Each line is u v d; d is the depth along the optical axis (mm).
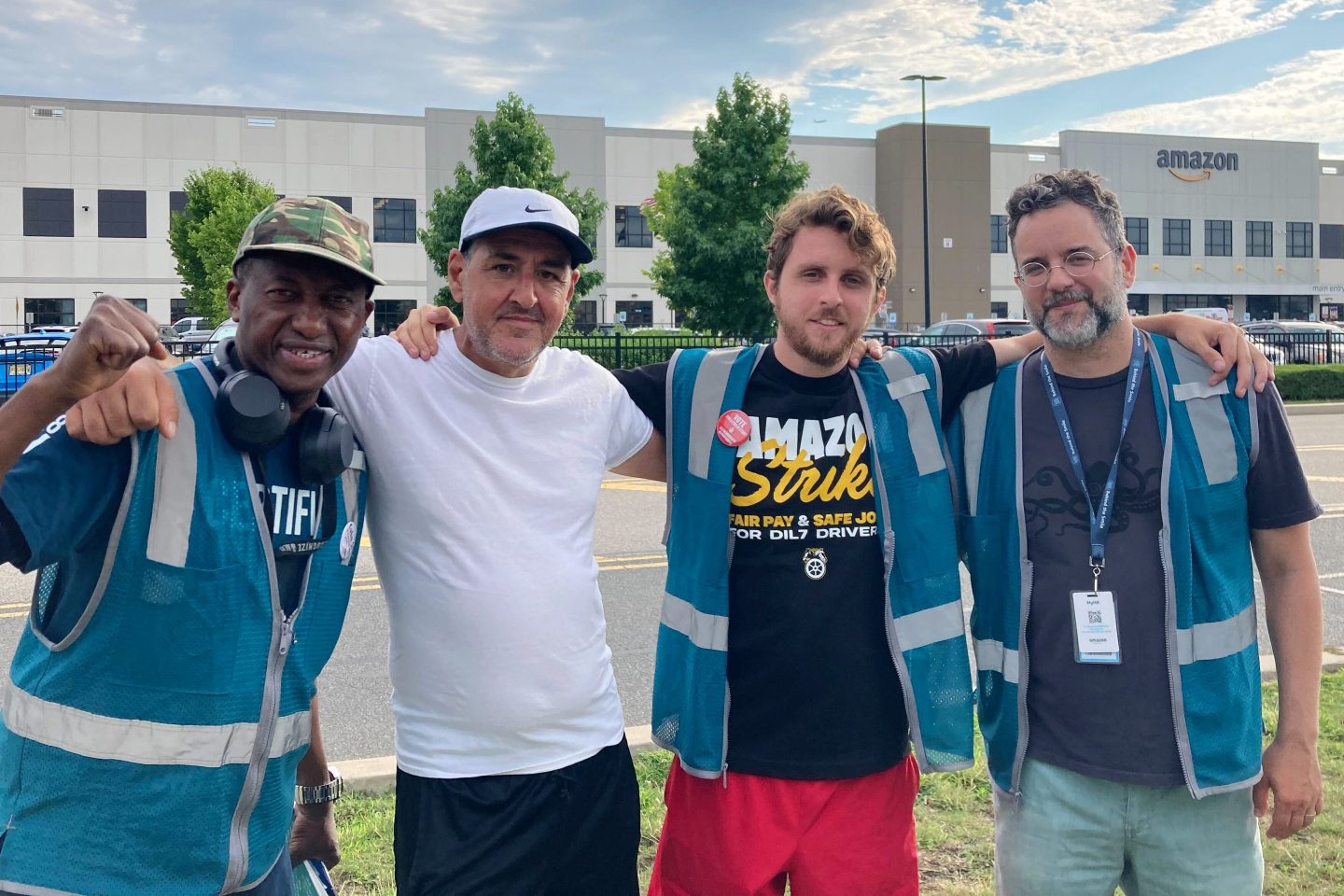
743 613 2521
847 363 2611
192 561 1776
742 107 25984
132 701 1767
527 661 2258
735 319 25688
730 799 2512
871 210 2488
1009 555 2480
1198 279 60000
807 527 2508
